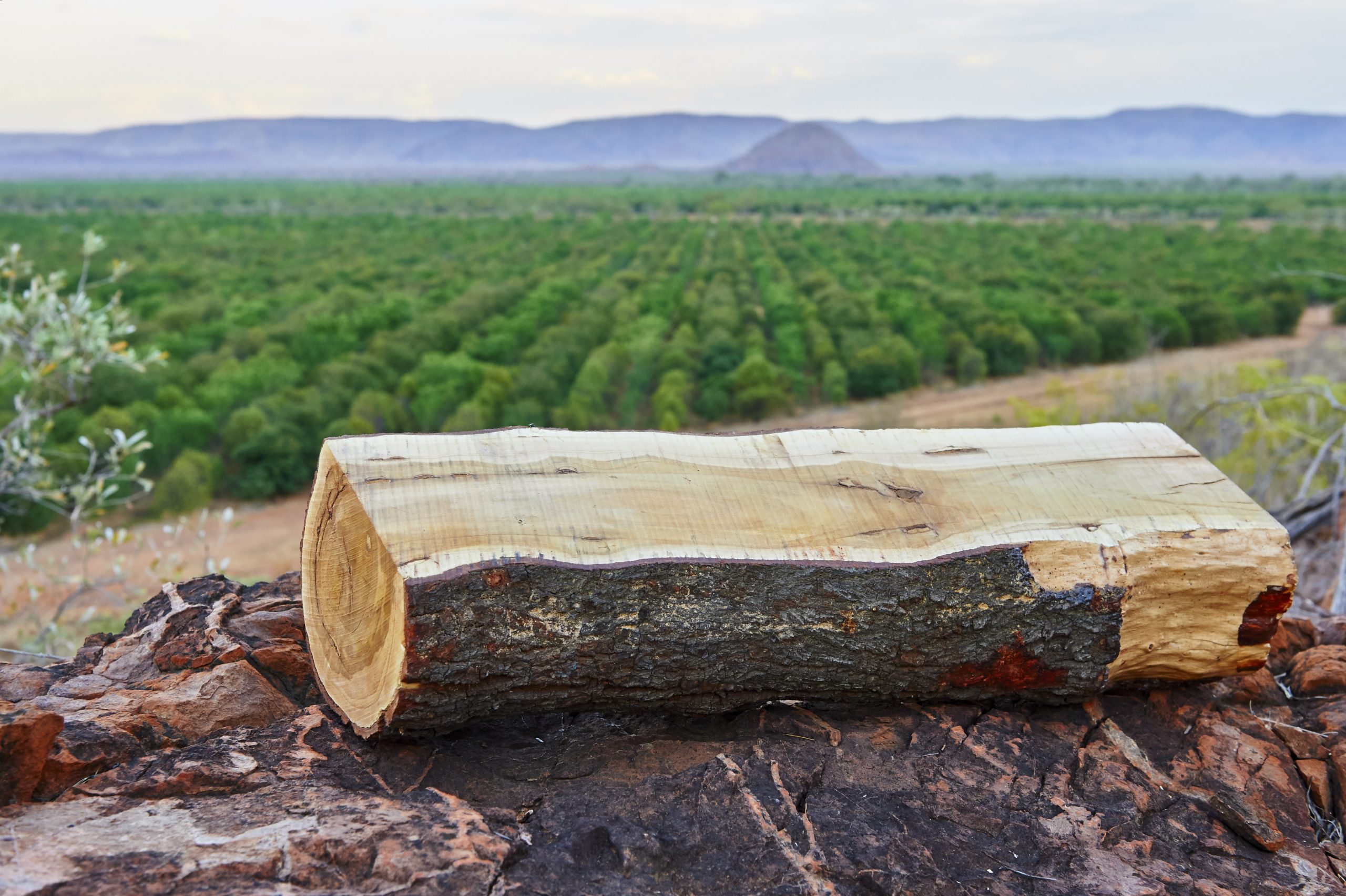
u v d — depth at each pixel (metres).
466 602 1.88
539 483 2.17
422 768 2.07
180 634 2.60
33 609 7.84
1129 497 2.38
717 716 2.35
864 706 2.40
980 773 2.15
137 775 1.90
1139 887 1.80
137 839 1.63
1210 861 1.94
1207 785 2.20
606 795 1.98
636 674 2.10
